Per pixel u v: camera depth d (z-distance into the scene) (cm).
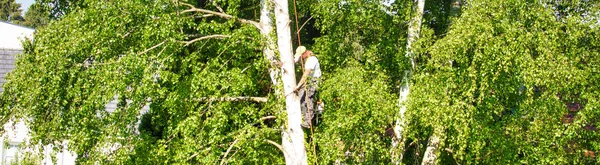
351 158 1129
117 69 1013
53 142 1061
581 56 1114
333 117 1111
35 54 1080
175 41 1069
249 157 1126
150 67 1043
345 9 1198
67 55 1019
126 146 1070
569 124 1073
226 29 1145
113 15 1056
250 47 1094
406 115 1075
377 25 1238
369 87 1091
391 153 1143
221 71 1148
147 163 1126
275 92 1099
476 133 1061
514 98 1116
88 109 1023
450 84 1045
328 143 1073
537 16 1051
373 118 1069
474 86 1021
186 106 1141
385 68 1245
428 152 1240
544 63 996
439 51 1038
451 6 1298
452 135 1075
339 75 1114
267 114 1250
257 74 1233
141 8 1061
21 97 1027
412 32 1191
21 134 1650
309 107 1021
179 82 1142
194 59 1135
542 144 1078
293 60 1035
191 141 1077
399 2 1223
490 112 1068
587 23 1092
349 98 1055
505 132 1097
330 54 1241
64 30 1055
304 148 1009
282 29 1033
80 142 1033
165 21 1060
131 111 1057
